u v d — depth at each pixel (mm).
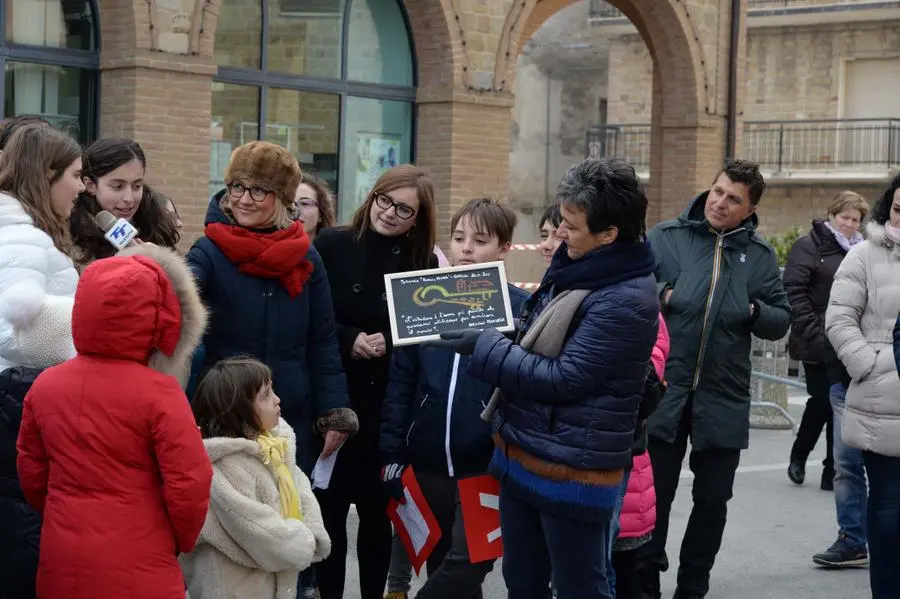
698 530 6359
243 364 4520
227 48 13930
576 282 4438
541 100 30812
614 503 4488
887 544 5938
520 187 30562
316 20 14664
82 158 4738
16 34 12211
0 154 4434
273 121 14383
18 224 4254
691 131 18578
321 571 5699
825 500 9312
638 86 29953
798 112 29609
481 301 4941
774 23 28844
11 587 4141
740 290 6309
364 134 15211
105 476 3754
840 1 28078
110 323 3760
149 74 12609
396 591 6320
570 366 4340
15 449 4082
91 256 4730
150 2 12539
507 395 4574
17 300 4078
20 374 4094
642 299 4379
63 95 12641
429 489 5199
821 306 9359
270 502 4473
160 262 3969
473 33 15430
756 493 9508
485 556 4980
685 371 6234
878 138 28906
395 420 5344
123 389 3770
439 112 15406
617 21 29234
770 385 12703
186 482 3783
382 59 15320
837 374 8820
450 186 15344
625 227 4430
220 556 4426
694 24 18281
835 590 7031
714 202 6316
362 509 5711
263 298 5000
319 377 5254
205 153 13117
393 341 4809
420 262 5688
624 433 4434
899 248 6090
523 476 4496
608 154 30188
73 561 3734
